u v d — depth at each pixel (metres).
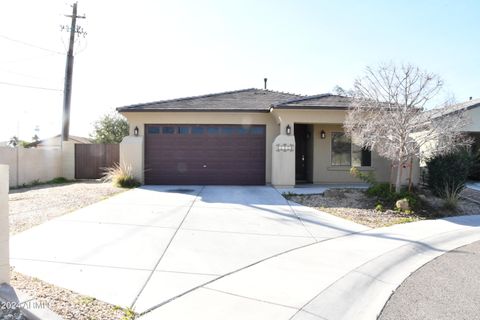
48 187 14.25
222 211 9.01
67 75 19.91
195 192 12.55
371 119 10.48
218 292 4.10
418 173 12.89
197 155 15.09
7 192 3.99
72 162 17.72
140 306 3.68
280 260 5.32
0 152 13.41
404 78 9.96
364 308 3.89
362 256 5.60
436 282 4.66
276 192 12.57
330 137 15.50
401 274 4.98
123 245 5.88
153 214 8.48
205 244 6.06
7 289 3.88
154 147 15.15
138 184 14.59
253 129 15.11
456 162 11.05
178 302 3.80
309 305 3.83
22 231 6.72
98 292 4.00
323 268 5.00
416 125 9.89
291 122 13.93
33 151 15.30
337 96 15.18
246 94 17.78
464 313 3.74
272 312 3.63
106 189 13.34
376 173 15.52
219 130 15.09
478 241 6.83
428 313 3.74
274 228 7.34
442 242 6.69
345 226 7.71
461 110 10.88
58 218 7.91
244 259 5.32
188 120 15.02
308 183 15.78
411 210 9.29
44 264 4.88
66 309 3.52
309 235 6.86
